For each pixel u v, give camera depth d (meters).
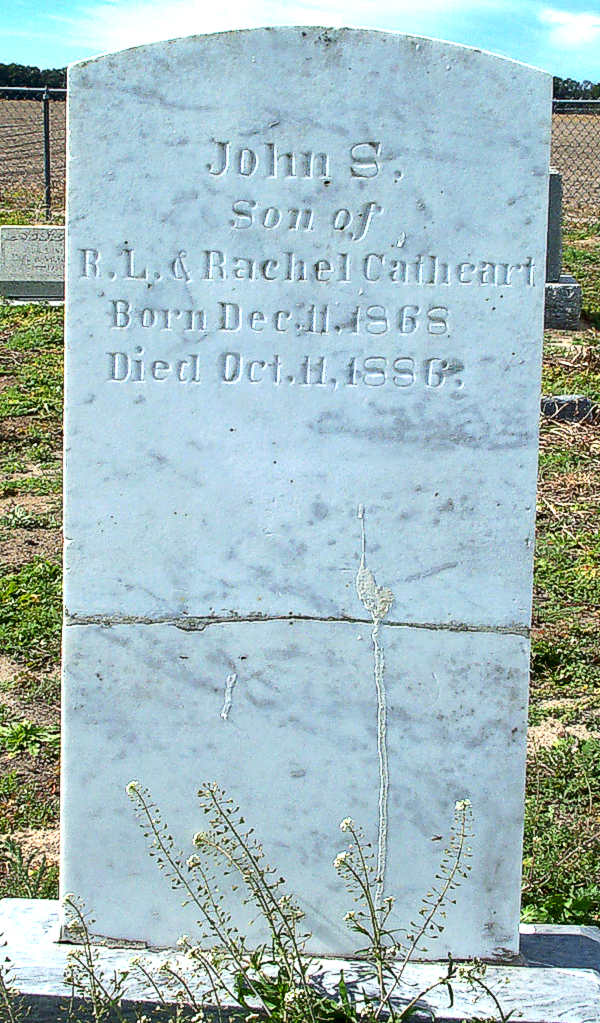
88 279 1.57
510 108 1.55
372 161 1.56
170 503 1.60
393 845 1.64
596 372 4.70
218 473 1.60
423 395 1.59
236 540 1.61
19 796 2.05
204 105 1.55
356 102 1.55
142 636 1.62
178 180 1.56
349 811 1.64
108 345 1.58
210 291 1.58
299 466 1.60
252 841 1.65
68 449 1.60
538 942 1.69
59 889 1.73
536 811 2.01
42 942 1.64
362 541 1.61
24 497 3.35
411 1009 1.54
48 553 2.94
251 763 1.64
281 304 1.58
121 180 1.56
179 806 1.64
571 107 8.86
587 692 2.38
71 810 1.64
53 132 16.52
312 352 1.58
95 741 1.63
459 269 1.57
